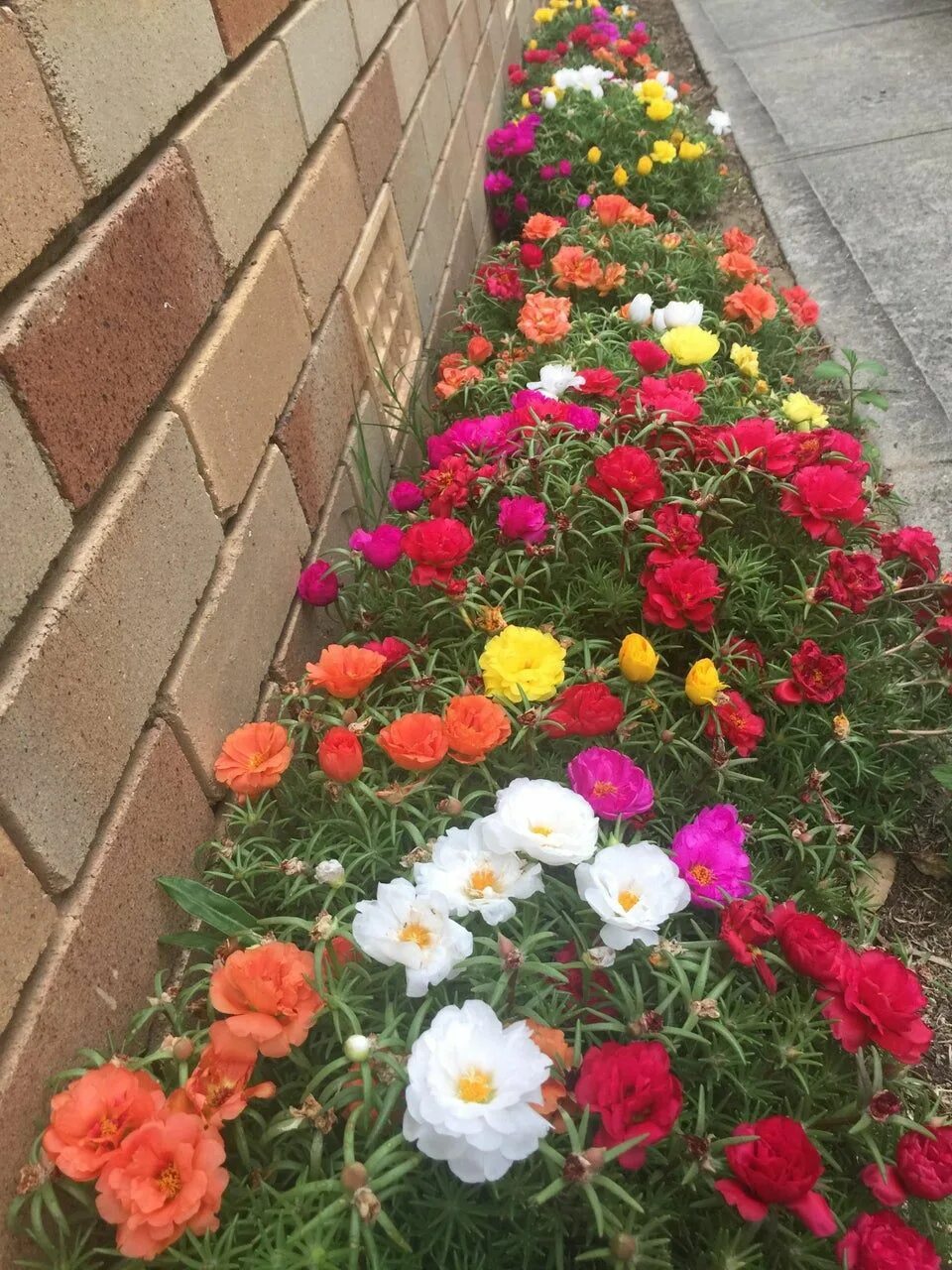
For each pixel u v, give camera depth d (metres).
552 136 3.72
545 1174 0.99
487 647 1.45
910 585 1.73
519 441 1.89
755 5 5.91
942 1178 0.99
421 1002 1.12
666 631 1.67
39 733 0.97
